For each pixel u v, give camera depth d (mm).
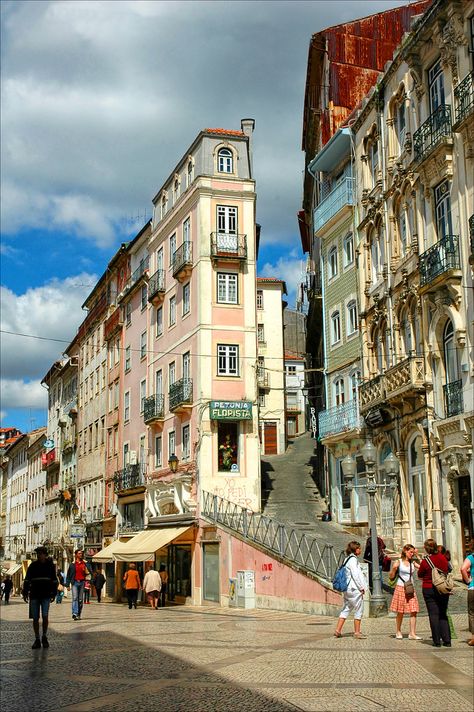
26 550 86250
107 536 50781
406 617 18500
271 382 62781
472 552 14617
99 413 56406
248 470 35844
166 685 10617
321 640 15039
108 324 54688
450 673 10633
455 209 23172
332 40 39406
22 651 14977
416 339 26484
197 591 33000
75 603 23922
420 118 26156
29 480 88125
